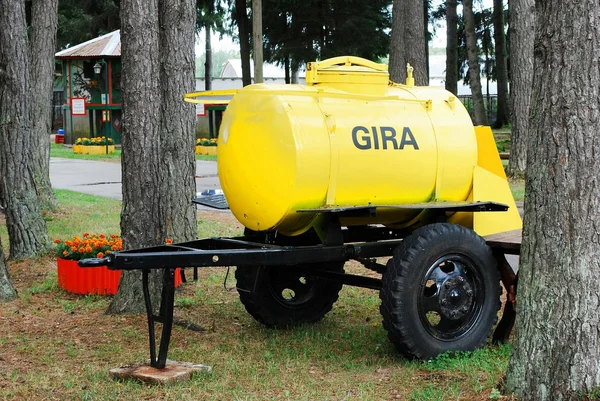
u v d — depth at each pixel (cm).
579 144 508
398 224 764
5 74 1195
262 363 675
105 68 4678
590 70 505
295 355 696
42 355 710
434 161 704
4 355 711
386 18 4528
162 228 859
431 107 718
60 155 4031
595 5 502
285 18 4538
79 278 964
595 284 510
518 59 2108
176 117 1098
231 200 700
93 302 928
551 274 519
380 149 673
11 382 628
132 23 839
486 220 740
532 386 528
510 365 551
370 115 680
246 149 673
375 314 862
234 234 1451
